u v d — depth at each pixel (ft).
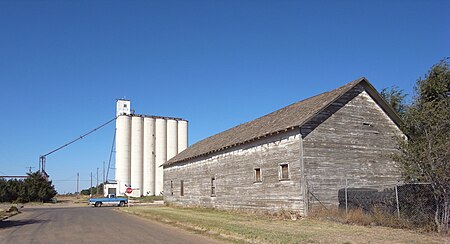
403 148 56.13
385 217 59.62
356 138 84.23
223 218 79.10
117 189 234.99
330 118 81.97
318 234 50.49
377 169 85.15
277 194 83.15
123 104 248.52
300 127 78.18
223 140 116.47
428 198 55.01
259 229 56.59
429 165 50.80
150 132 246.06
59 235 57.26
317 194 77.10
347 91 83.82
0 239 53.47
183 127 260.62
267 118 106.73
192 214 93.66
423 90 81.15
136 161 238.89
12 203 221.05
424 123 57.52
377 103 89.10
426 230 51.67
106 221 82.69
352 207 70.79
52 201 240.94
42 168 286.66
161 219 82.28
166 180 155.94
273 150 85.46
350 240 45.37
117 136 240.73
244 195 95.50
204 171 119.34
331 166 79.82
